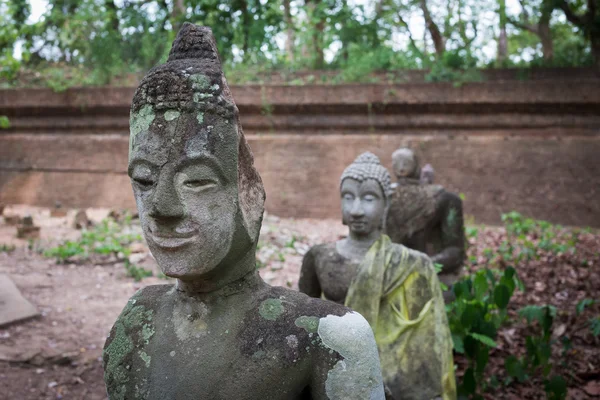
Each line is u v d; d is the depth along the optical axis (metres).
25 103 12.11
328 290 3.73
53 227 9.54
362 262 3.52
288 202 11.23
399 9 13.89
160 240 1.70
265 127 11.53
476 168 10.76
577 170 10.42
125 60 12.74
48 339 4.90
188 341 1.75
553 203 10.45
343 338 1.68
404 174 6.69
